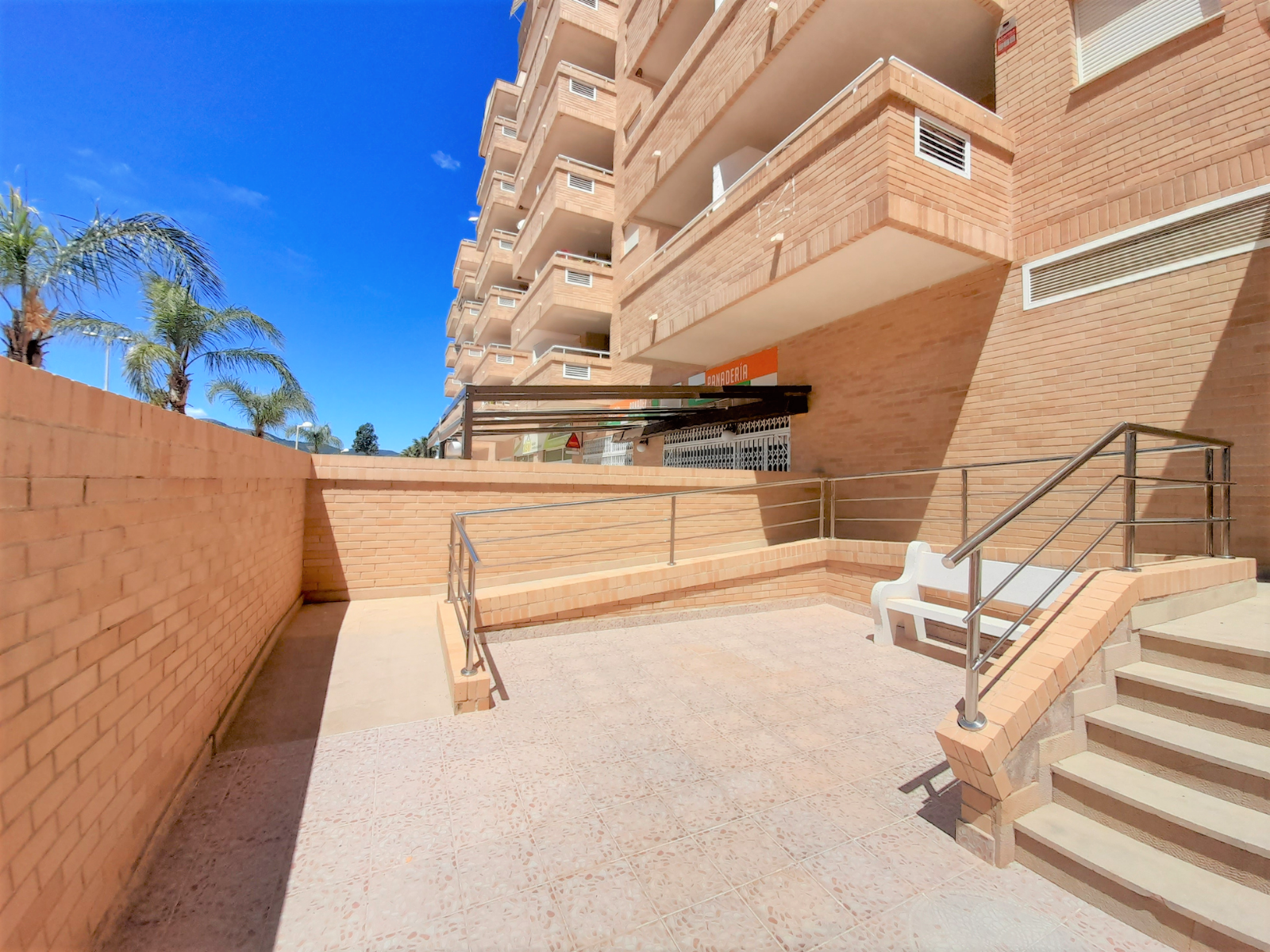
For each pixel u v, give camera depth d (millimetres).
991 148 6379
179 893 2121
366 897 2129
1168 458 5086
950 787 2922
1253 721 2381
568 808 2713
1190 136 5121
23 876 1432
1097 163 5762
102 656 1897
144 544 2234
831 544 6844
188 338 11477
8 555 1385
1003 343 6457
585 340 19750
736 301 7836
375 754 3193
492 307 24766
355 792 2822
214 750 3166
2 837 1346
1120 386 5461
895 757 3223
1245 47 4836
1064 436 5875
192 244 9234
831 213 6234
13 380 1368
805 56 7543
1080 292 5801
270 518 4719
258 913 2039
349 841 2451
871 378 8039
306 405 19609
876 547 6223
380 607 6316
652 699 4012
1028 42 6457
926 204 5773
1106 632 2818
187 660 2748
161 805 2428
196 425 2734
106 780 1926
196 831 2480
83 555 1770
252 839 2441
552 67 19750
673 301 9477
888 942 1953
